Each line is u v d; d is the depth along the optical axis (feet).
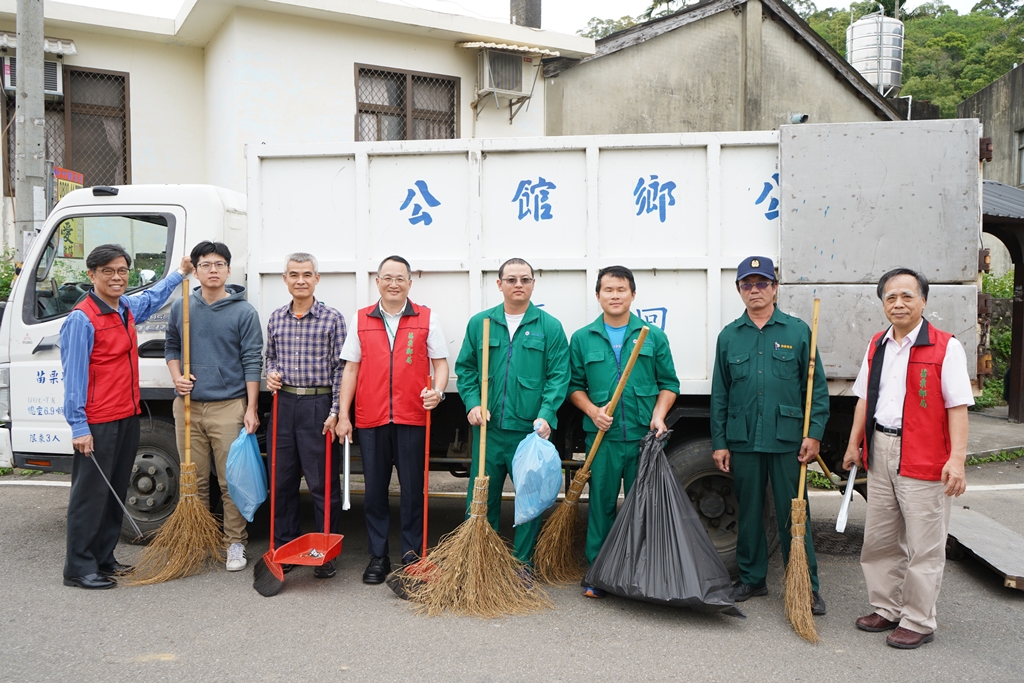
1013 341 27.89
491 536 11.69
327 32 28.07
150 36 28.37
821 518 17.04
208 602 11.76
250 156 13.61
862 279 12.14
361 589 12.38
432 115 30.50
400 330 12.46
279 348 12.87
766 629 10.92
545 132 31.89
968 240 11.91
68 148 27.81
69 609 11.44
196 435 13.35
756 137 12.53
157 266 14.19
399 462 12.66
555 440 13.98
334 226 13.60
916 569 10.31
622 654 10.02
